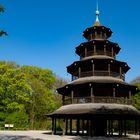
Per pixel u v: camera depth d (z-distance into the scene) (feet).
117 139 130.93
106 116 145.79
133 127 238.68
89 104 154.71
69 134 167.43
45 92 282.15
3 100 250.16
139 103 260.62
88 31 184.65
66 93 182.91
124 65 172.14
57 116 160.76
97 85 157.89
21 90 262.67
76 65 172.24
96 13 190.08
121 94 172.65
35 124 265.13
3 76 251.39
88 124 159.94
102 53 174.70
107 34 186.91
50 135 156.76
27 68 317.01
